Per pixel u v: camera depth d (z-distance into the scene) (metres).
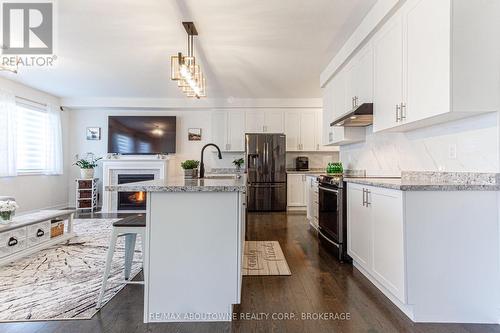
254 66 4.35
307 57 4.00
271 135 6.32
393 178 3.03
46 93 6.02
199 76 3.62
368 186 2.48
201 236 1.86
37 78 5.01
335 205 3.19
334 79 4.23
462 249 1.88
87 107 6.59
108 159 6.35
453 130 2.24
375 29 2.76
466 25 1.84
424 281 1.88
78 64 4.29
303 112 6.57
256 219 5.41
